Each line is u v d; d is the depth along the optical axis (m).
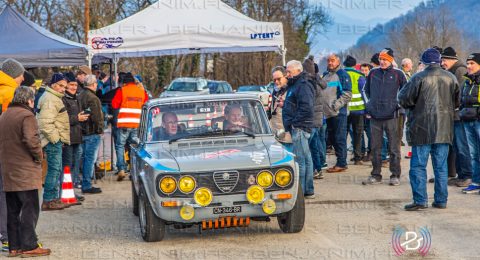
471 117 14.96
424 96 13.21
